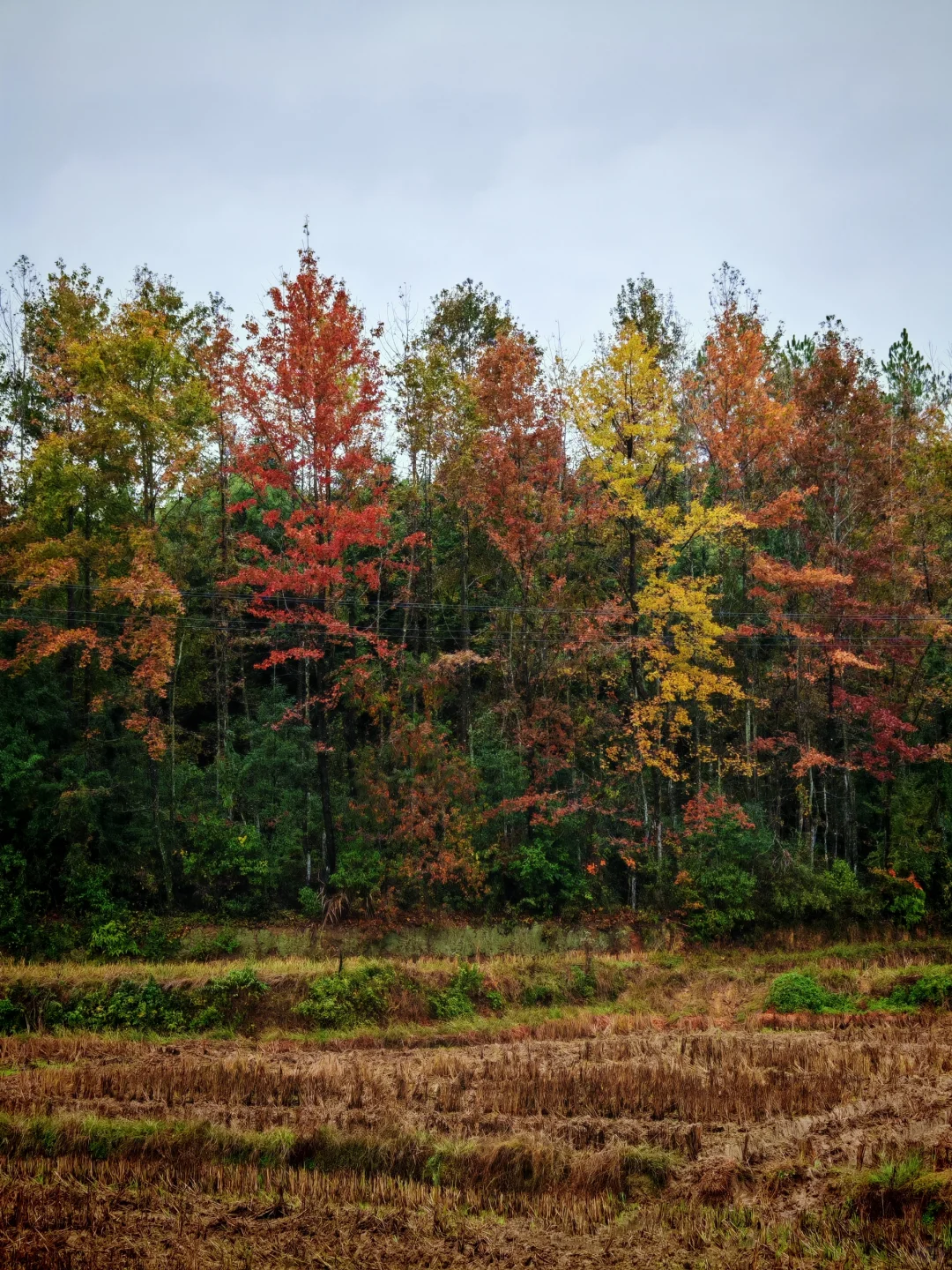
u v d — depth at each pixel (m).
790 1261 11.68
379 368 28.89
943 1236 11.73
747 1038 21.17
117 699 30.36
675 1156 14.66
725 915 30.91
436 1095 17.20
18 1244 11.95
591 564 36.38
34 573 28.38
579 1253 12.22
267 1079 17.62
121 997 23.14
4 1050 20.06
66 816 28.39
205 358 29.80
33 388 32.25
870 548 33.22
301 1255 12.10
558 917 31.33
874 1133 14.91
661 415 30.95
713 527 30.47
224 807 31.45
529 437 31.84
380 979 24.41
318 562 28.39
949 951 30.36
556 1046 20.89
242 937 28.06
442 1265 12.01
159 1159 14.48
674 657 30.98
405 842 30.61
